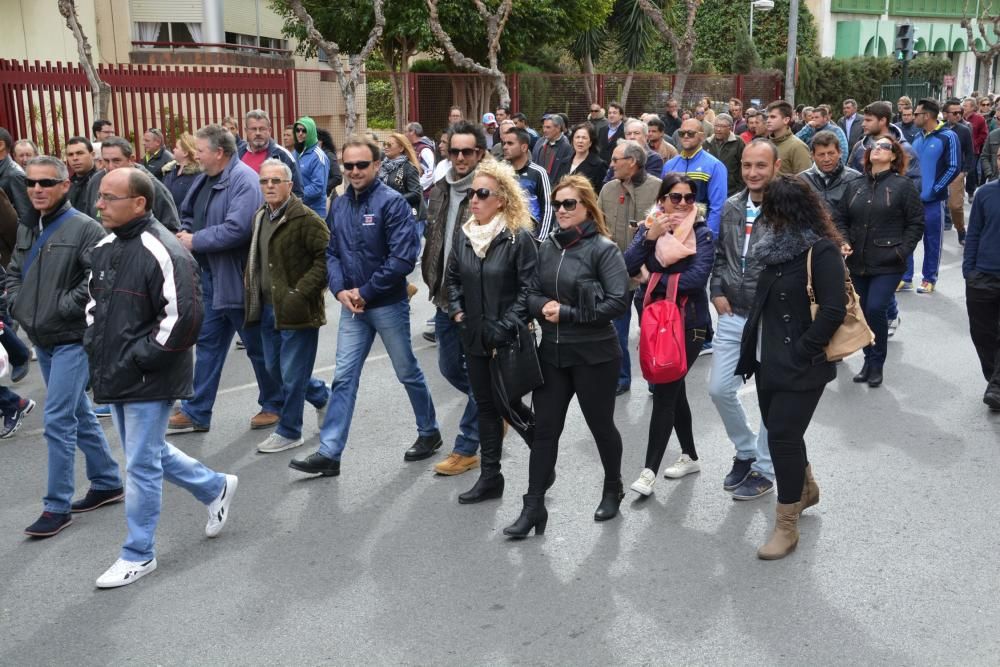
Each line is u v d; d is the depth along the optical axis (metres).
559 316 4.70
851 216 7.22
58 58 18.09
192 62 20.17
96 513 5.21
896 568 4.41
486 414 5.22
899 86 37.25
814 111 12.16
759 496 5.29
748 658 3.69
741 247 5.20
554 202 4.77
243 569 4.52
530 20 23.83
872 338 4.46
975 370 7.74
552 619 4.01
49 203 4.84
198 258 6.36
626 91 21.64
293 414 6.11
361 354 5.71
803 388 4.44
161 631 3.97
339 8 22.75
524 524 4.79
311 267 5.84
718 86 23.17
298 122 10.36
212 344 6.43
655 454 5.32
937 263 10.70
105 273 4.35
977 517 4.96
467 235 4.95
